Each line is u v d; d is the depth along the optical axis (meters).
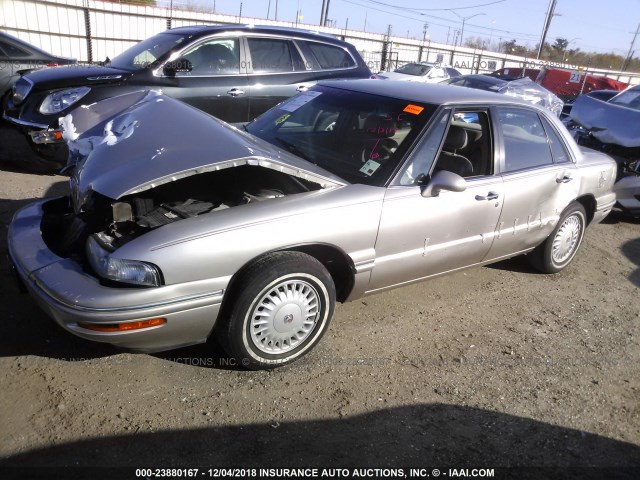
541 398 3.26
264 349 3.12
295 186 3.39
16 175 6.25
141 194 3.24
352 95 4.13
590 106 7.53
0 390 2.79
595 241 6.38
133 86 6.28
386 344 3.64
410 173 3.55
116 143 3.23
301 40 7.36
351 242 3.26
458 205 3.76
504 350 3.74
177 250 2.69
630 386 3.50
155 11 20.17
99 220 3.07
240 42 6.86
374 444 2.73
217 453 2.55
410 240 3.56
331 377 3.22
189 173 2.85
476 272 5.02
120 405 2.79
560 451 2.84
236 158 2.93
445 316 4.12
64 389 2.86
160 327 2.73
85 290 2.62
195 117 3.44
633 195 6.69
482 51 32.44
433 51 30.20
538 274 5.14
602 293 4.91
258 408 2.88
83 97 6.08
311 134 4.02
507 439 2.88
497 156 4.08
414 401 3.09
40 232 3.18
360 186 3.38
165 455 2.51
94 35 18.62
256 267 2.93
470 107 3.93
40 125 6.03
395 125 3.75
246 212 2.95
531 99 12.13
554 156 4.63
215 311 2.86
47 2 17.12
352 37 26.95
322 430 2.78
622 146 6.72
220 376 3.11
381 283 3.59
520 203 4.25
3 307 3.51
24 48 8.62
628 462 2.82
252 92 6.87
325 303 3.26
